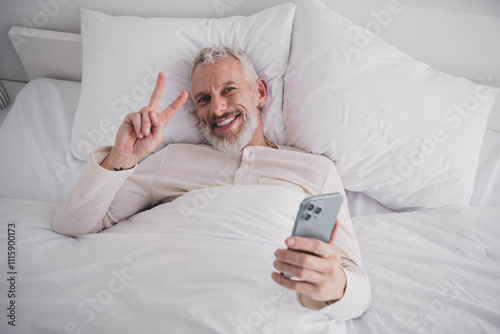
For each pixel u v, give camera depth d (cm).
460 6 126
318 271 64
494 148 128
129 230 92
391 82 112
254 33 122
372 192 118
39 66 141
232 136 107
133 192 103
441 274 91
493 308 85
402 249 100
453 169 110
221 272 77
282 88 125
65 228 88
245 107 110
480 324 81
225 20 125
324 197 59
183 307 72
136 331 71
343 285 74
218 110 106
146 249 82
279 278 67
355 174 114
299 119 117
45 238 85
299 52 121
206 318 71
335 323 80
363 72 113
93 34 122
